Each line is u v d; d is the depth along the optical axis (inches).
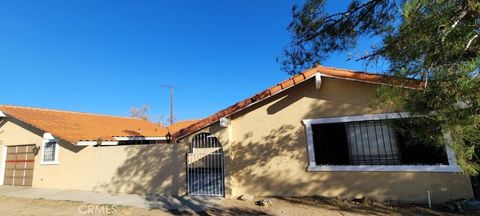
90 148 546.0
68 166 568.4
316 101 394.3
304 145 394.3
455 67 154.6
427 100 165.9
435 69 163.0
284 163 401.7
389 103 192.9
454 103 156.9
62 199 467.2
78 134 592.7
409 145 351.9
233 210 354.9
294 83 381.1
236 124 434.6
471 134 150.9
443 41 157.9
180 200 418.9
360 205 339.9
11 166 660.7
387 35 192.4
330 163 382.3
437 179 331.0
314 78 394.3
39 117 658.2
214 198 419.2
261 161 414.3
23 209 411.8
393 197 345.4
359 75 353.4
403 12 178.9
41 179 602.5
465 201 304.0
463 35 152.9
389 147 359.9
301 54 345.7
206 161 452.1
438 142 166.6
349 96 377.4
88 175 540.1
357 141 374.6
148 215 354.3
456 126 153.8
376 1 280.7
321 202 357.7
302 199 375.2
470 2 163.0
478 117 147.8
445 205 316.5
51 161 596.7
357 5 290.7
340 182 371.6
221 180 437.1
